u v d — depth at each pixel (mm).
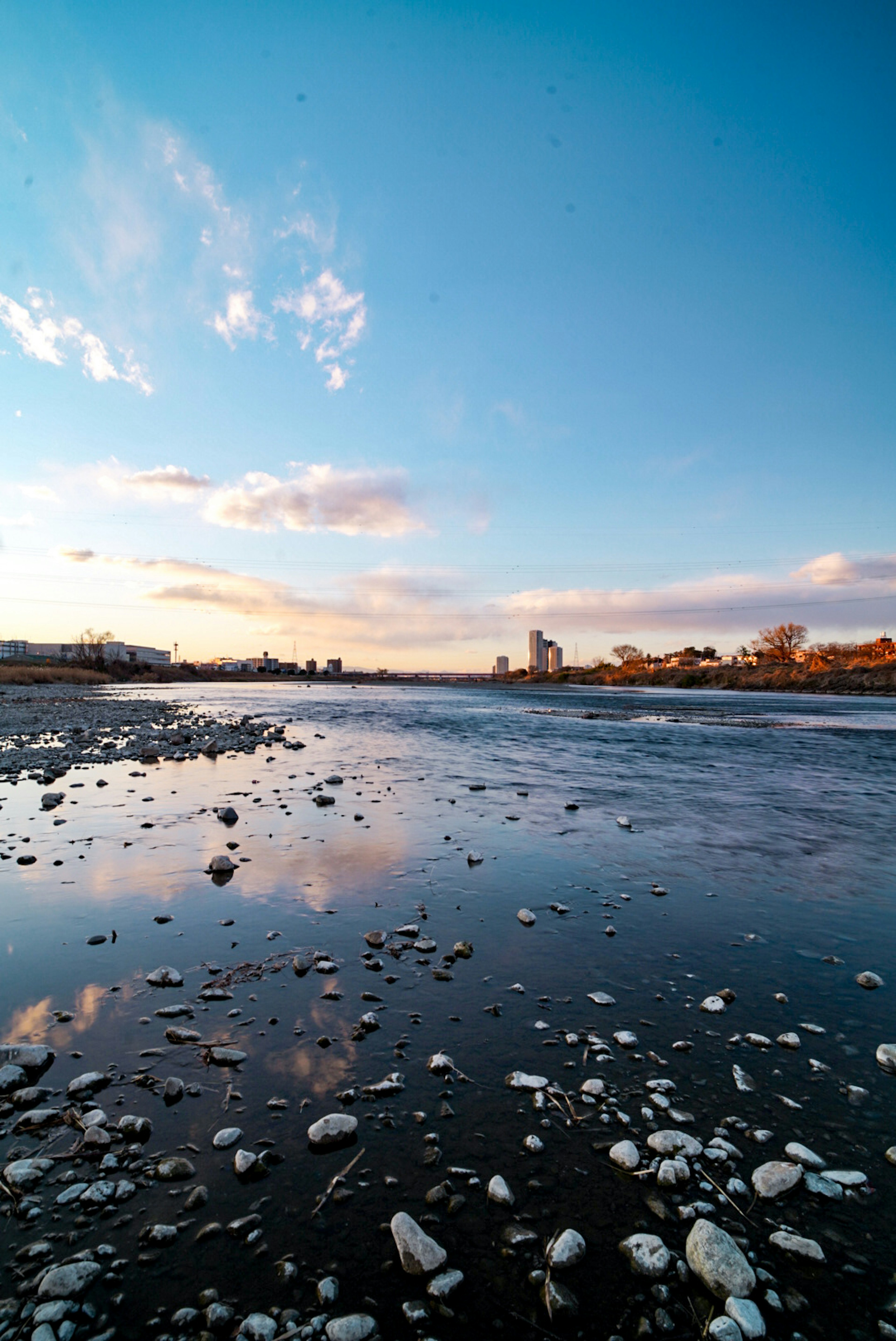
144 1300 2125
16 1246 2340
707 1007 4156
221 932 5324
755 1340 1985
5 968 4668
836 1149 2887
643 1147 2916
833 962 4891
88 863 7152
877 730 27297
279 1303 2119
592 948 5105
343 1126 2934
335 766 14555
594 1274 2244
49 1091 3252
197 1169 2725
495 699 57219
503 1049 3695
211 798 10625
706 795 11750
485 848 7875
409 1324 2049
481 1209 2533
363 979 4551
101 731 21438
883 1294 2180
